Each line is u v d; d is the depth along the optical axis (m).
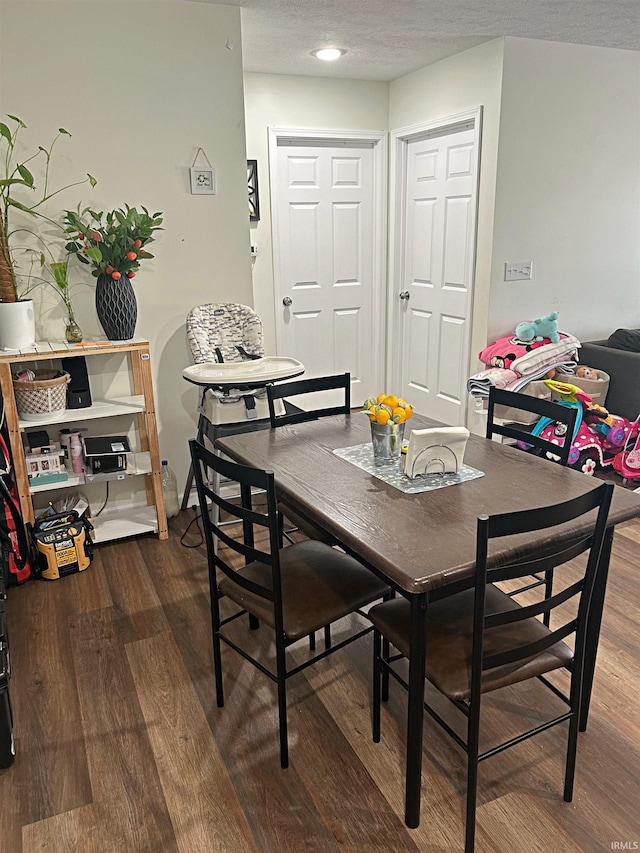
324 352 4.87
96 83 2.80
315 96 4.26
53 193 2.84
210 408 2.96
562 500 1.71
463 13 3.00
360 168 4.60
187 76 2.95
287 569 1.97
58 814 1.66
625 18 3.09
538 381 3.71
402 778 1.74
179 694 2.07
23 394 2.68
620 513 1.59
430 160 4.27
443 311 4.39
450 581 1.36
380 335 5.00
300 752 1.83
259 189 4.27
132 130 2.91
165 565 2.86
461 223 4.07
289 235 4.49
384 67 4.00
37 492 2.82
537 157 3.69
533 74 3.52
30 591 2.67
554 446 2.09
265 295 4.49
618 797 1.66
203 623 2.44
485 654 1.56
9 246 2.78
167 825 1.62
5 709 1.74
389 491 1.79
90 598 2.62
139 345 2.81
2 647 1.79
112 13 2.75
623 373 3.74
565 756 1.79
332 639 2.34
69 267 2.92
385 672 1.97
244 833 1.59
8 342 2.68
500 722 1.92
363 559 1.67
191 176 3.06
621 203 4.04
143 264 3.08
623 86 3.80
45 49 2.69
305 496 1.76
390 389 5.11
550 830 1.57
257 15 3.01
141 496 3.34
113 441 3.00
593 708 1.97
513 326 3.97
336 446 2.19
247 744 1.87
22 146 2.74
